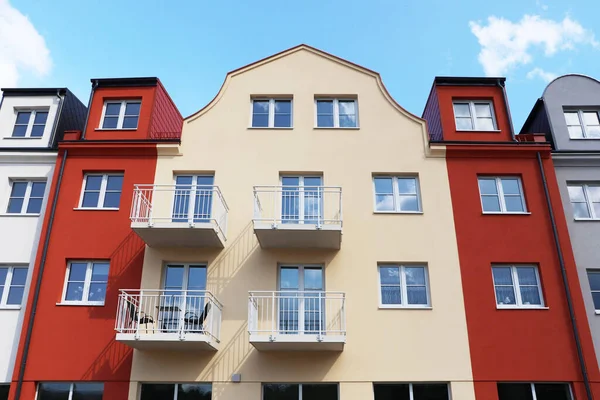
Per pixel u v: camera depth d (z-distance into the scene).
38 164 15.70
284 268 14.31
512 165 15.58
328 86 16.48
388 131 15.88
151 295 12.89
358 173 15.30
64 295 14.00
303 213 14.10
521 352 13.31
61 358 13.15
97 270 14.29
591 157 15.77
